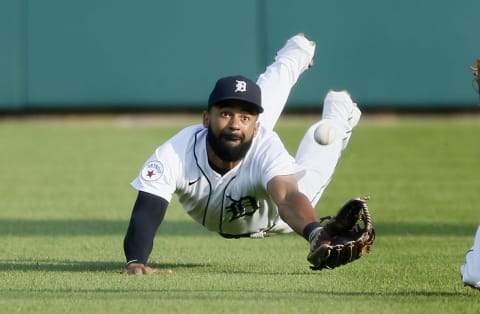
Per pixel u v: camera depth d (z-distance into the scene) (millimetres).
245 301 18531
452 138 63625
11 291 19812
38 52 71625
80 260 25484
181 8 71000
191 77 71438
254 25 70812
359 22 70875
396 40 70938
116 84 71688
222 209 22438
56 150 59250
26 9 71375
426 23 70875
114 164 52719
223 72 71188
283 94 27328
